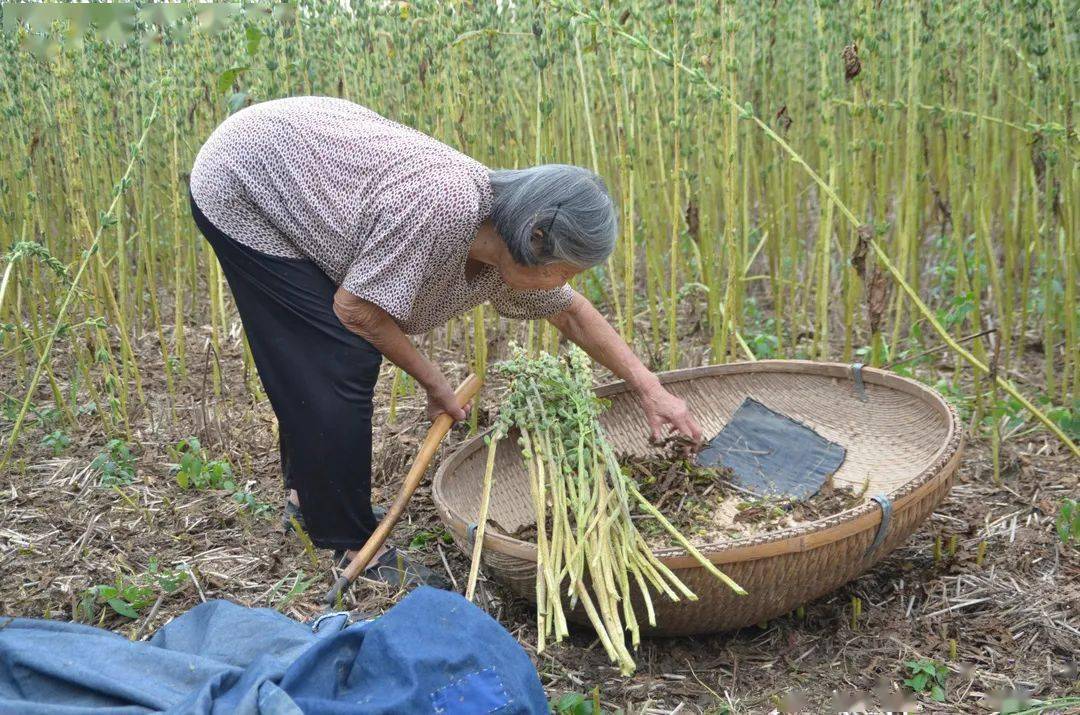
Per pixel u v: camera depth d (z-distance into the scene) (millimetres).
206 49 3459
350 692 1725
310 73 3416
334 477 2443
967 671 2195
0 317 3943
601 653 2305
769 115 4262
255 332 2404
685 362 3852
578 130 3797
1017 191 3672
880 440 2787
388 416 3689
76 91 3861
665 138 4023
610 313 4559
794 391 2988
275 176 2262
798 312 4559
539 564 2088
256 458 3338
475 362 3420
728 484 2729
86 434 3494
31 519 2928
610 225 2072
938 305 4258
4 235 3869
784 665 2250
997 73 3672
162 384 3979
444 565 2686
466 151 3285
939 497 2297
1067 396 3490
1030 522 2795
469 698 1660
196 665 1803
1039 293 4113
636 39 2939
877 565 2621
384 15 3674
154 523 2920
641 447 2895
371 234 2170
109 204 3967
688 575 2061
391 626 1765
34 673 1783
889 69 3719
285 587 2594
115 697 1729
